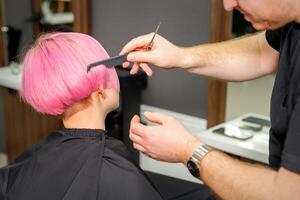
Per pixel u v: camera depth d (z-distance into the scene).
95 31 2.63
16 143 3.02
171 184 1.66
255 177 0.93
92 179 1.05
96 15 2.60
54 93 1.05
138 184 1.07
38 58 1.05
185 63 1.33
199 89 2.34
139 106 2.40
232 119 2.14
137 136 1.11
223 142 1.80
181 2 2.27
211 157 1.00
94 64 1.05
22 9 2.69
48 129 2.70
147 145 1.10
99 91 1.10
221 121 2.22
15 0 2.71
